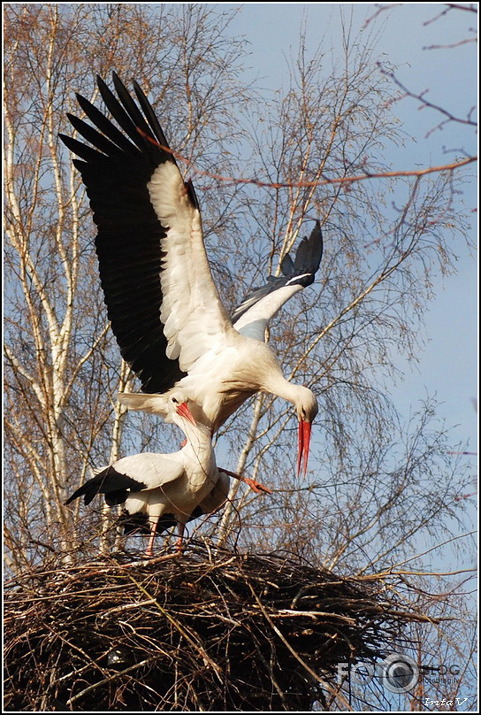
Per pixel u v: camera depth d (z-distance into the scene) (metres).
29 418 18.28
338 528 16.92
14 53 19.50
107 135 13.79
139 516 13.82
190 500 13.62
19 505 17.22
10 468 17.78
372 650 11.95
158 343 14.59
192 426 13.63
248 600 11.62
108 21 19.75
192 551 12.05
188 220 13.94
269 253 19.28
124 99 13.66
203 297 14.38
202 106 19.33
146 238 14.09
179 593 11.48
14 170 19.39
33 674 11.34
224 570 11.80
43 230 19.58
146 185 13.88
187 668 11.24
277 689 10.90
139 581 11.62
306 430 14.66
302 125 18.89
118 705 11.41
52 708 10.98
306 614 11.27
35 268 19.45
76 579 11.67
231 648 11.59
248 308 17.12
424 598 12.66
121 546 12.80
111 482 13.38
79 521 14.23
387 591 12.45
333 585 12.05
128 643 11.30
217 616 11.18
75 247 19.39
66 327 18.92
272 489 17.56
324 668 11.88
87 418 18.62
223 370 14.56
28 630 11.21
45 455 18.42
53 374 18.80
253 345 14.67
